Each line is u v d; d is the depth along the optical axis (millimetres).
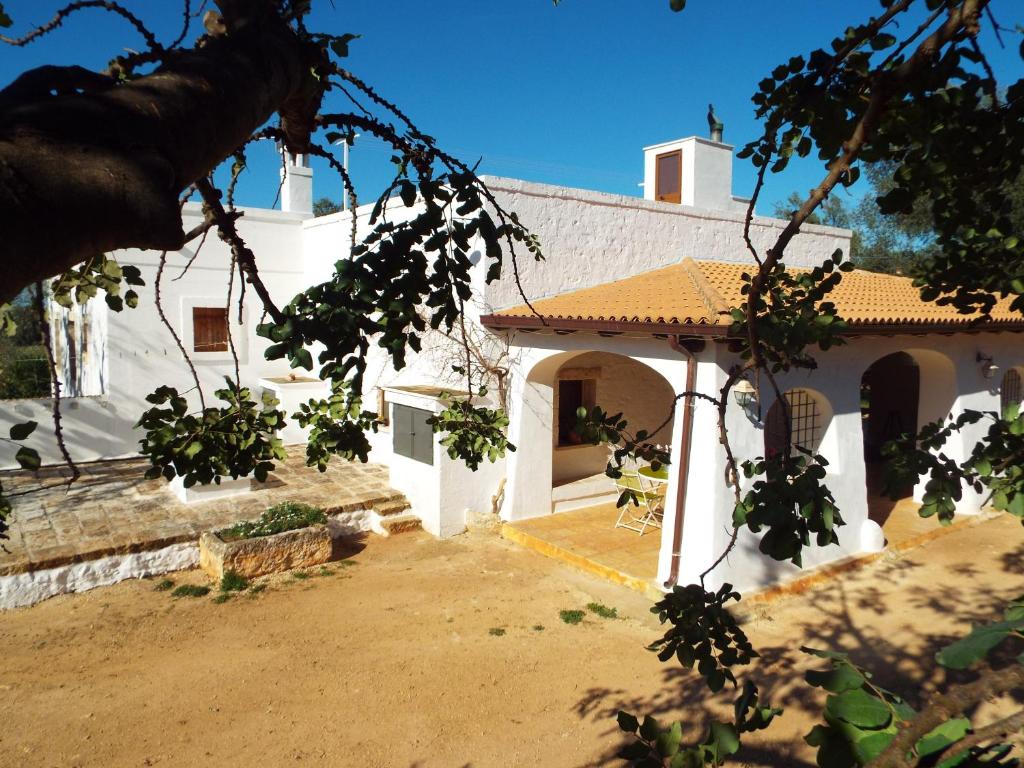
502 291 11242
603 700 6426
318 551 9852
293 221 15656
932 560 10125
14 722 6016
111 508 10727
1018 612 1964
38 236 1093
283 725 6008
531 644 7531
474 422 4098
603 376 13148
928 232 13477
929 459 3600
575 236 11984
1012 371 14508
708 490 8398
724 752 2066
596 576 9445
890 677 6867
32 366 13367
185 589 8930
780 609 8430
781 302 2645
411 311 2303
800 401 10422
